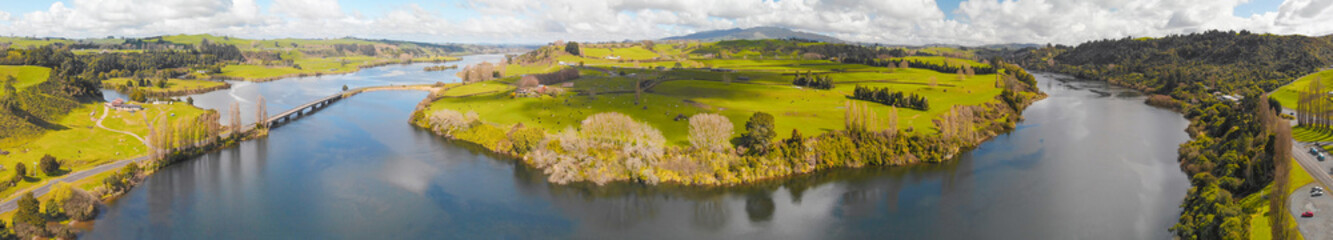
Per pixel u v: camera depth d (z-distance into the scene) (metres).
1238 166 114.31
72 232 106.62
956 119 178.00
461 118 195.38
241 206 123.81
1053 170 147.00
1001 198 126.38
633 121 176.88
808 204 123.94
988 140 183.38
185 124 168.88
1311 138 150.88
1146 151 167.50
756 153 145.12
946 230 109.94
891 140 156.75
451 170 150.62
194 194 131.25
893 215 117.69
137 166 141.75
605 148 149.75
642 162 140.38
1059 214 116.69
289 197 129.88
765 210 120.94
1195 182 120.81
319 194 132.12
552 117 197.75
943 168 149.75
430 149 174.62
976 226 111.56
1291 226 86.75
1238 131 149.88
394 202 126.38
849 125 160.50
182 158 161.75
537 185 137.62
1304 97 174.38
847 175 143.50
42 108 190.88
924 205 122.69
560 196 129.88
